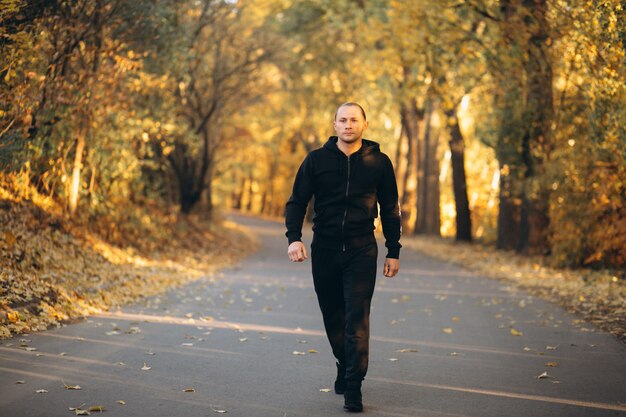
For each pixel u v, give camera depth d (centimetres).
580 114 1897
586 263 1920
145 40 1759
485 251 2827
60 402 581
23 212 1447
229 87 2750
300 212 605
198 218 3284
